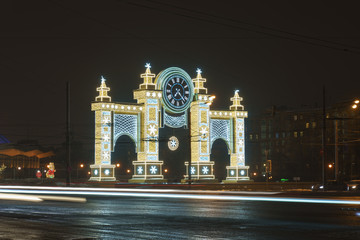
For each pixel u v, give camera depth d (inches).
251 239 567.8
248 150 5418.3
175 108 2608.3
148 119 2536.9
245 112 2854.3
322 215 858.8
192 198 1429.6
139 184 2358.5
